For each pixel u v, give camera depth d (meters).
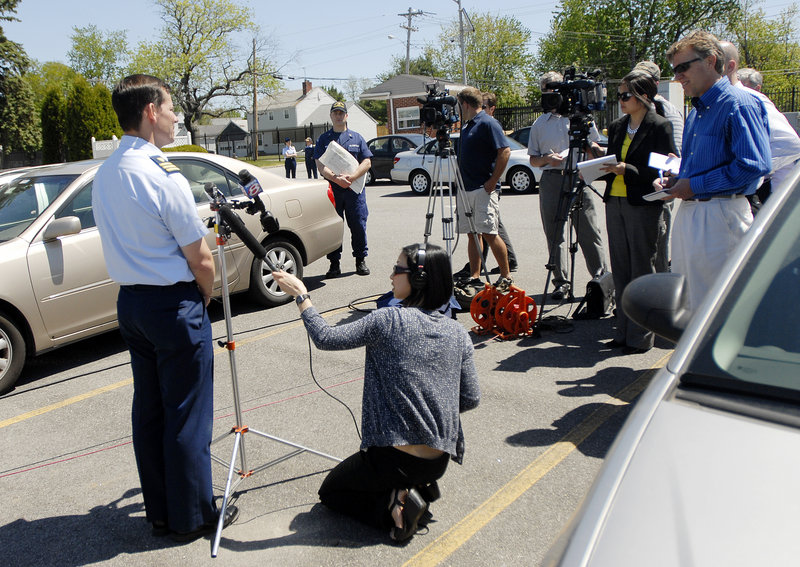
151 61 52.53
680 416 1.49
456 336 2.62
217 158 6.17
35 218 5.01
